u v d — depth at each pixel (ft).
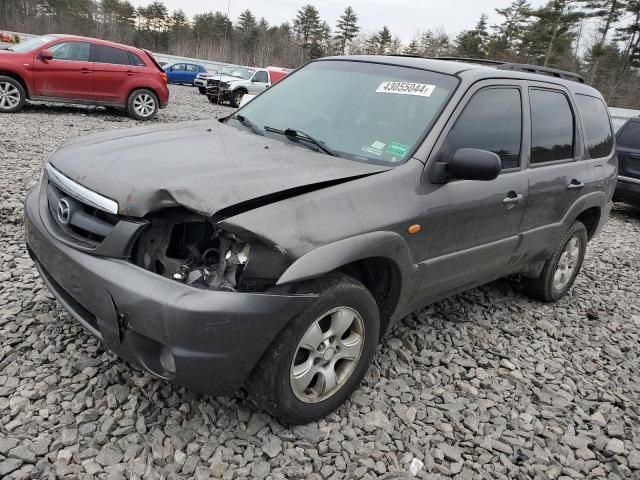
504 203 11.88
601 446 9.95
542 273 15.49
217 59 184.24
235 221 7.60
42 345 10.36
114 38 219.20
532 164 13.06
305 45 228.63
